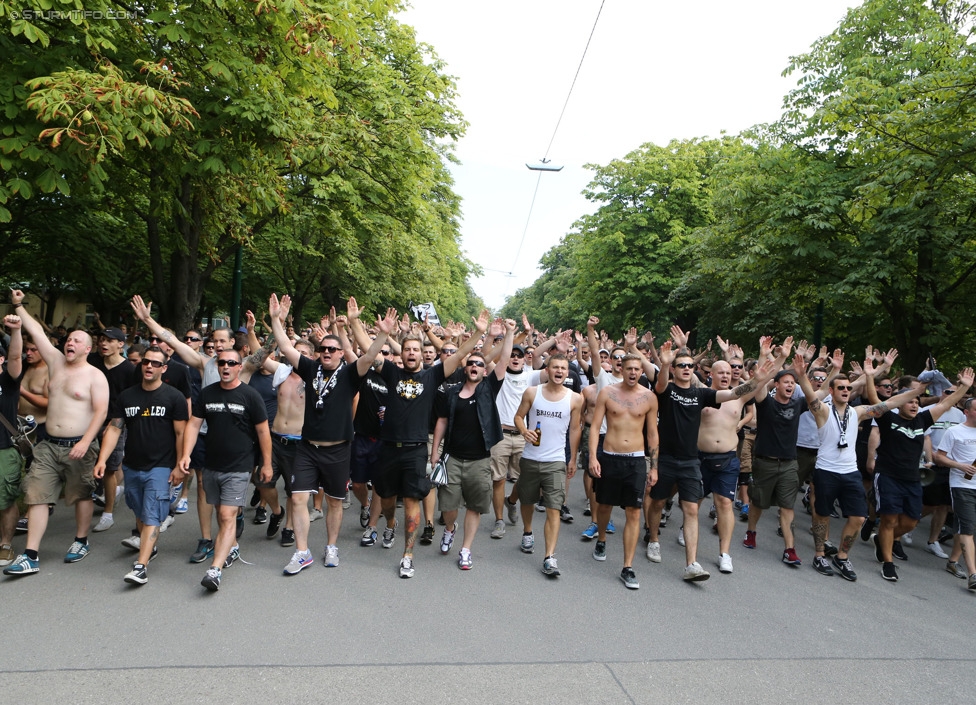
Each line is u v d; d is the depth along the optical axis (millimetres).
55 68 6754
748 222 16922
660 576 5926
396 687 3619
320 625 4402
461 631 4426
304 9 7477
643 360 6773
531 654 4129
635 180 26969
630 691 3723
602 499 5898
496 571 5793
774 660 4250
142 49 8305
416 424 5711
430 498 6598
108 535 6250
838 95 12500
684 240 25375
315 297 27000
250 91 8266
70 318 28750
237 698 3422
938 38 11781
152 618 4395
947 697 3879
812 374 8125
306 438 5539
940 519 7445
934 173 10891
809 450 7691
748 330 19000
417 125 14156
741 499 9094
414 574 5578
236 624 4355
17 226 11828
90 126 6082
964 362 15172
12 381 5363
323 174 13031
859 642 4637
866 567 6699
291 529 6273
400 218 15773
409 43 15281
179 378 6762
